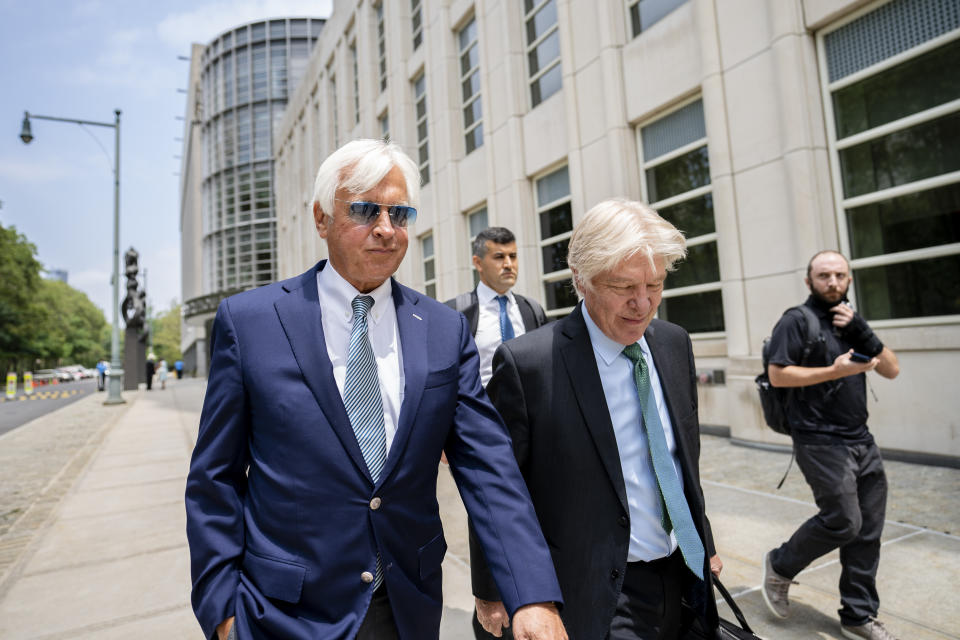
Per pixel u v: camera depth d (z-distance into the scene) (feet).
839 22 18.03
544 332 4.99
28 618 9.34
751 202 20.17
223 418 3.94
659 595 4.62
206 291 173.17
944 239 15.76
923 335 15.47
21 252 142.82
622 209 4.42
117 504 16.42
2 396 85.71
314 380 3.87
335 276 4.31
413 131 49.32
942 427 15.19
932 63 15.99
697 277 23.50
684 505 4.52
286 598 3.59
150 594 10.23
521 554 3.71
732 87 20.77
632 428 4.74
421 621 3.93
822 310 7.84
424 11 44.47
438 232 43.06
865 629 7.33
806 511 12.31
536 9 32.81
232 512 3.87
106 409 50.19
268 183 160.86
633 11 26.18
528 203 33.40
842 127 18.35
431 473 4.17
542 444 4.69
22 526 14.42
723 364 22.08
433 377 4.20
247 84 166.40
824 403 7.48
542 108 31.73
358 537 3.74
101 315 352.28
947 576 8.84
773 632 7.72
